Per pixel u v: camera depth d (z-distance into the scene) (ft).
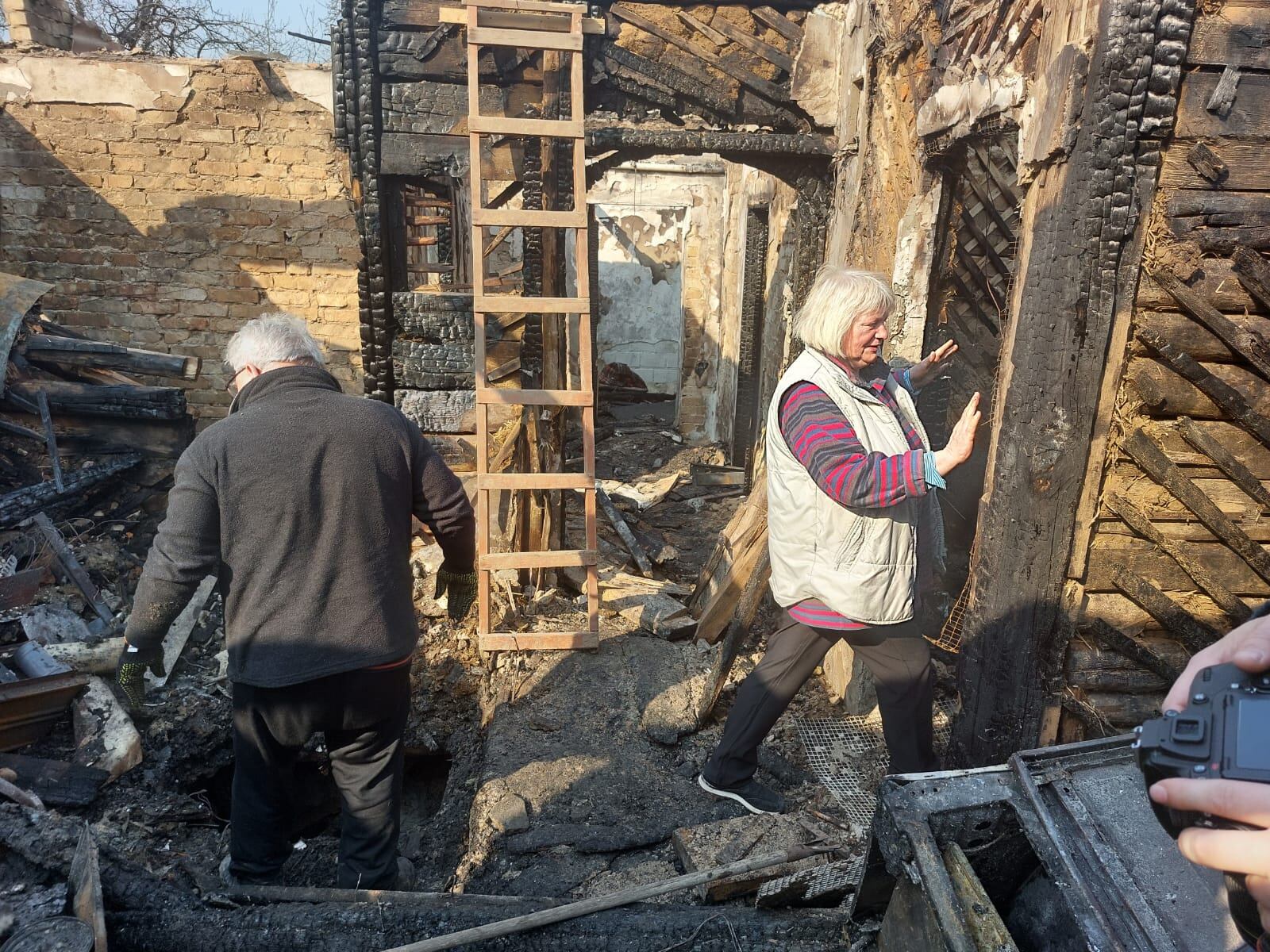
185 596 6.65
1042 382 7.43
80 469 16.57
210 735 10.18
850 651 10.84
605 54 12.78
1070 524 7.55
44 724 9.39
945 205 10.73
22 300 18.16
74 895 5.98
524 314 13.35
